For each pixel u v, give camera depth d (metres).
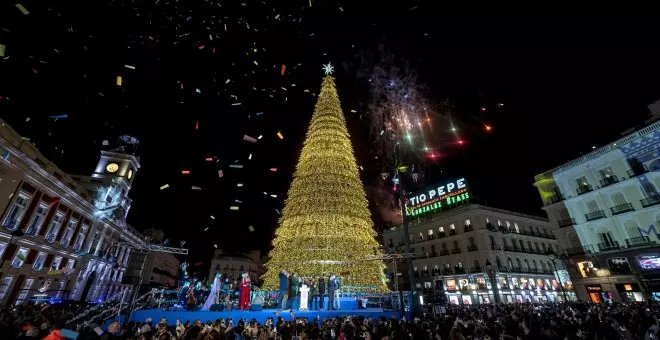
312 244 18.97
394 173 16.70
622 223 27.22
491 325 9.04
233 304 14.58
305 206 20.06
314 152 22.39
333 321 10.05
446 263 44.91
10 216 20.86
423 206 52.81
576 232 30.45
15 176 20.70
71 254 28.75
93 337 5.62
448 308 19.34
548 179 33.75
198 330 7.63
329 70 27.52
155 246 12.30
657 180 25.30
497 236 43.31
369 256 18.75
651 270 24.64
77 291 30.16
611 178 28.38
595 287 27.92
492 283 38.00
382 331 7.56
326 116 24.59
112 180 40.38
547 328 8.79
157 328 8.20
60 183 24.89
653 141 25.72
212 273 72.31
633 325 10.94
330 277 15.22
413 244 49.88
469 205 44.97
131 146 45.47
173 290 14.86
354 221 20.03
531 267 43.66
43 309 11.98
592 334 9.49
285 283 14.44
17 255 21.67
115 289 40.50
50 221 24.98
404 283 47.59
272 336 7.91
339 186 20.72
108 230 36.44
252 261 77.88
